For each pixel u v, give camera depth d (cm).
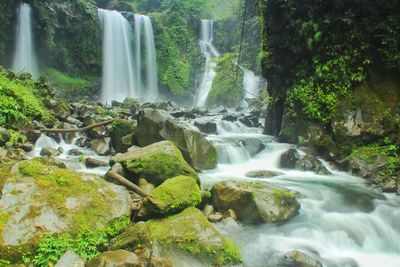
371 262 489
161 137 823
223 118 1502
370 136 829
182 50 3042
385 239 541
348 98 868
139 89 2744
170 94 2866
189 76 2972
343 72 875
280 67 1034
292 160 859
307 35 919
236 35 2936
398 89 873
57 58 2241
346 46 877
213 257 448
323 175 798
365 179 758
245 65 2661
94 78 2444
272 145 959
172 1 3234
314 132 905
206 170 819
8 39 1925
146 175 636
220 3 3694
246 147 964
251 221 552
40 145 947
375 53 867
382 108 848
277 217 552
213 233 470
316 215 580
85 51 2384
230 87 2547
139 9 3509
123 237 450
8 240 400
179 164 643
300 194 646
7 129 882
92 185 511
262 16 1067
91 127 1034
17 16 1936
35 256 403
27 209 437
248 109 2112
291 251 466
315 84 922
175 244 448
